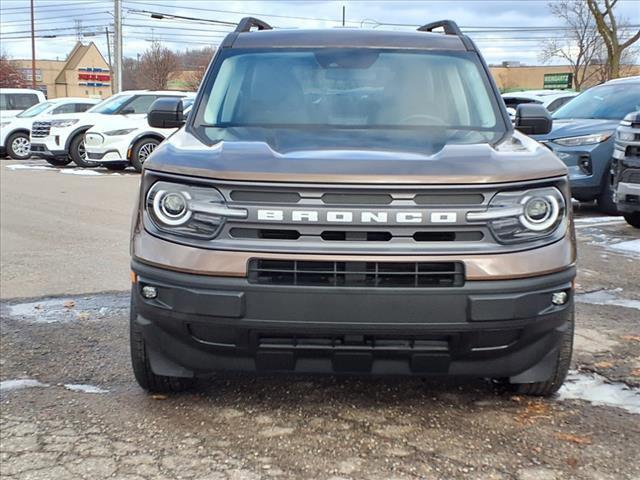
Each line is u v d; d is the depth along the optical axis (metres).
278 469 3.00
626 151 7.90
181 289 3.07
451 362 3.17
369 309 2.97
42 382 3.97
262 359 3.16
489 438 3.27
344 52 4.49
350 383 3.92
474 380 3.94
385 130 3.89
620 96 10.23
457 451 3.15
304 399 3.71
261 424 3.42
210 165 3.10
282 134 3.76
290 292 2.98
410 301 2.97
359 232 2.98
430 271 2.99
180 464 3.04
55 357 4.37
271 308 3.00
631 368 4.14
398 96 4.20
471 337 3.06
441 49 4.57
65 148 17.64
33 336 4.78
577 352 4.41
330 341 3.10
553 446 3.20
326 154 3.22
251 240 3.03
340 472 2.97
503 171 3.07
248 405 3.63
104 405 3.65
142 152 16.56
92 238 8.42
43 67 89.62
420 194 2.98
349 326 2.99
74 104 20.84
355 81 4.29
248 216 3.01
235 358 3.21
